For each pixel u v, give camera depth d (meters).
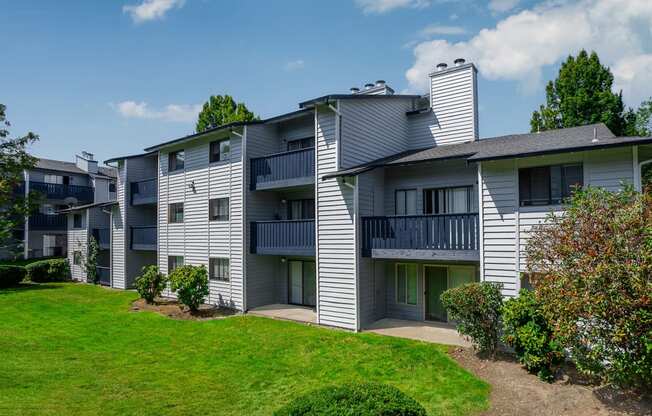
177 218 20.16
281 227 15.46
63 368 9.56
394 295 14.59
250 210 16.72
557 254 7.39
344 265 13.20
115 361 10.17
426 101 18.17
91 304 17.98
